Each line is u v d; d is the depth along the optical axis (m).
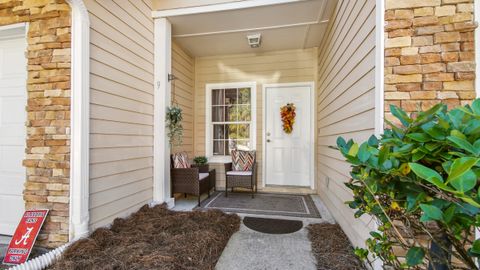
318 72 4.25
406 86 1.57
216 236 2.20
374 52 1.70
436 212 0.67
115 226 2.37
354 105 2.14
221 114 4.72
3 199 2.25
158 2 3.21
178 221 2.54
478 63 1.48
